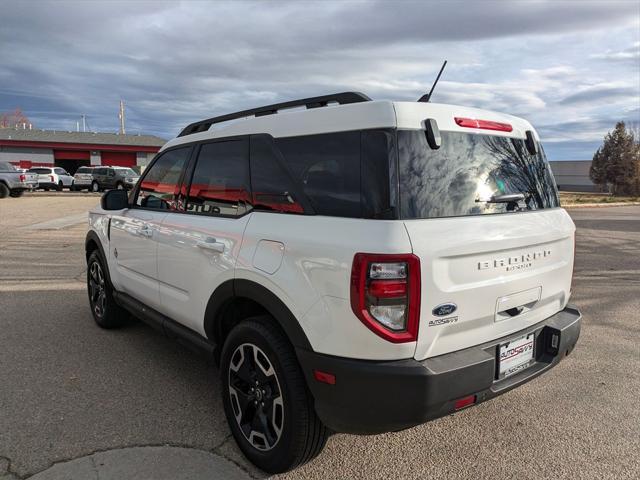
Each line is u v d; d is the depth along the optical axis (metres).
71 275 7.52
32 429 3.11
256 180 2.89
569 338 2.96
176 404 3.48
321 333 2.36
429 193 2.36
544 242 2.84
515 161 2.85
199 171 3.45
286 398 2.54
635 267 8.57
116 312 4.87
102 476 2.66
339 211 2.42
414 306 2.20
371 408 2.26
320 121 2.62
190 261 3.30
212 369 4.09
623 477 2.76
